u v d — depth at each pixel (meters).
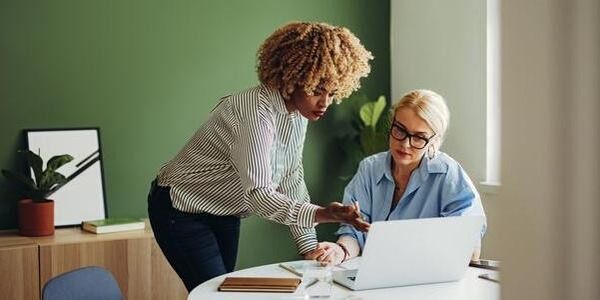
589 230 0.41
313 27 2.05
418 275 1.91
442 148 3.90
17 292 2.98
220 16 3.79
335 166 4.11
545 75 0.42
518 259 0.43
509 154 0.44
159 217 2.29
